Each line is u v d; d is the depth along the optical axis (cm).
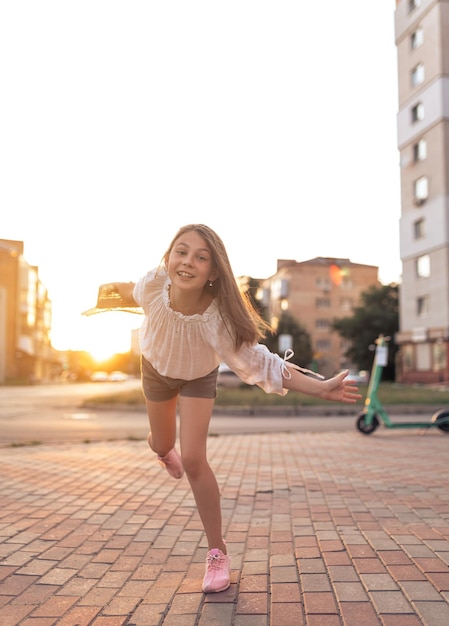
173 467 374
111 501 540
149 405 346
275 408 1669
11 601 307
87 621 281
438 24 4059
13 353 6506
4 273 6444
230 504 532
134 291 335
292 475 685
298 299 7438
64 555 383
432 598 297
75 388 4775
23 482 632
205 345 318
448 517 473
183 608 294
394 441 1037
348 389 320
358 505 523
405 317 4491
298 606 293
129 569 357
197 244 302
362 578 328
